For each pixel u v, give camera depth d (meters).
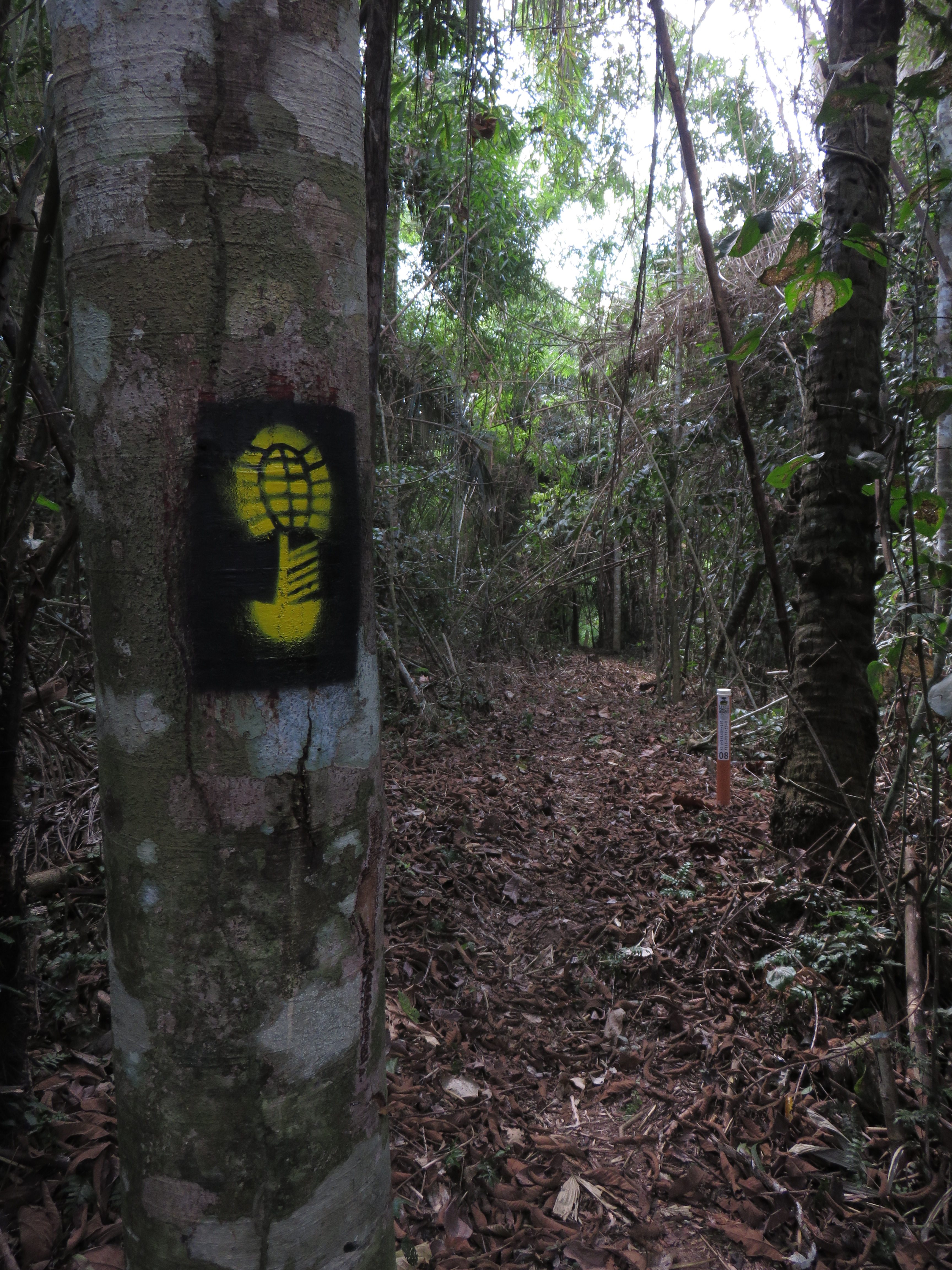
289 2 0.98
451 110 5.55
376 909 1.19
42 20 2.83
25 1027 1.97
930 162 2.45
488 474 9.29
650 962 3.07
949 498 3.38
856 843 3.34
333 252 1.04
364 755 1.13
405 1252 1.79
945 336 3.38
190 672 1.01
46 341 3.60
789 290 2.17
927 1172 2.09
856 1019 2.65
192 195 0.96
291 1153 1.09
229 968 1.04
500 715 7.44
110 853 1.09
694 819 4.65
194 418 0.98
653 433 7.00
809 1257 1.91
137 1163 1.11
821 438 3.48
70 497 1.77
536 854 4.21
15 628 1.83
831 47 3.31
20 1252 1.67
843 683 3.46
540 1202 2.06
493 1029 2.75
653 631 10.45
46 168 2.23
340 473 1.06
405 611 7.39
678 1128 2.32
